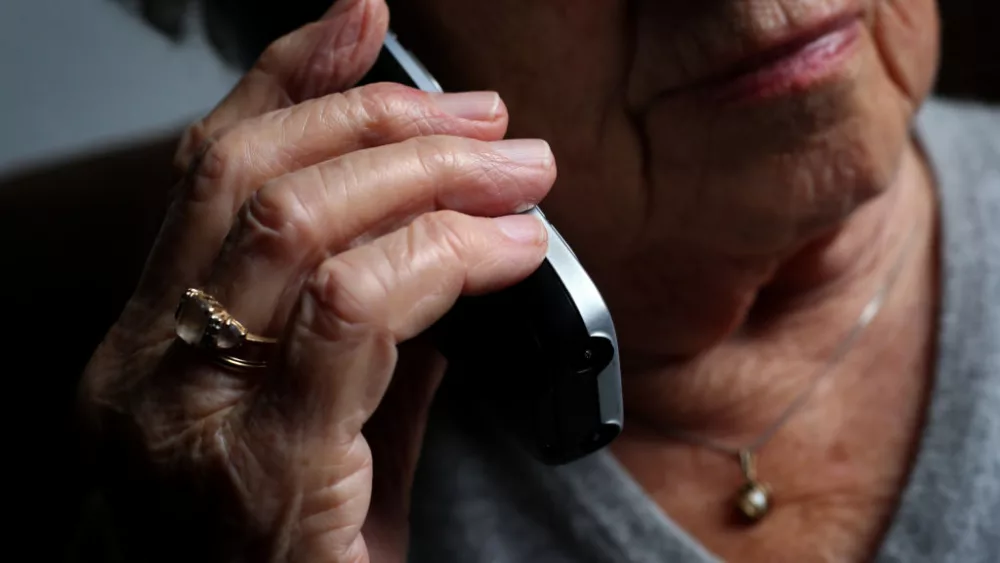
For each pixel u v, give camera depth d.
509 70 0.57
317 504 0.50
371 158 0.50
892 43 0.56
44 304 0.67
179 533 0.51
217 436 0.50
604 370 0.52
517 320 0.52
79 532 0.55
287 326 0.49
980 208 0.63
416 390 0.58
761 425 0.61
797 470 0.61
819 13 0.54
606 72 0.56
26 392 0.66
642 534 0.60
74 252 0.68
